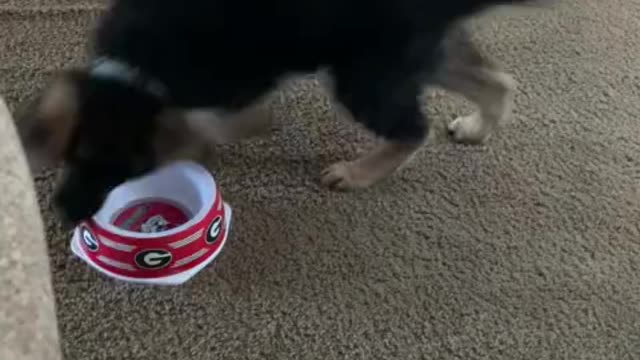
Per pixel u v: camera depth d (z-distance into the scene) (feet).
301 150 4.54
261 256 4.08
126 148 3.51
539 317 3.97
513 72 5.04
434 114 4.77
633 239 4.31
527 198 4.44
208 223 3.85
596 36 5.30
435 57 3.71
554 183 4.52
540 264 4.17
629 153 4.69
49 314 1.58
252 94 3.72
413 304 3.97
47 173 4.17
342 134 4.64
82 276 3.90
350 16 3.42
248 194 4.33
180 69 3.46
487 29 5.23
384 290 4.01
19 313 1.50
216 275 3.98
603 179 4.56
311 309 3.91
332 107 4.66
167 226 4.10
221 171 4.40
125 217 4.08
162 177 4.06
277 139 4.57
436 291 4.03
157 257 3.78
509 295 4.04
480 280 4.08
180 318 3.82
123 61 3.43
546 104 4.89
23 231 1.61
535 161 4.62
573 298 4.05
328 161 4.52
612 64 5.16
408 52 3.58
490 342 3.86
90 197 3.59
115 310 3.81
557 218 4.36
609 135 4.77
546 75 5.04
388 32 3.48
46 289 1.59
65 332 3.71
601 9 5.47
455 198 4.41
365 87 3.71
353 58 3.60
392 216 4.31
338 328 3.85
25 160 1.78
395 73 3.66
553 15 5.36
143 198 4.12
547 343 3.87
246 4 3.37
